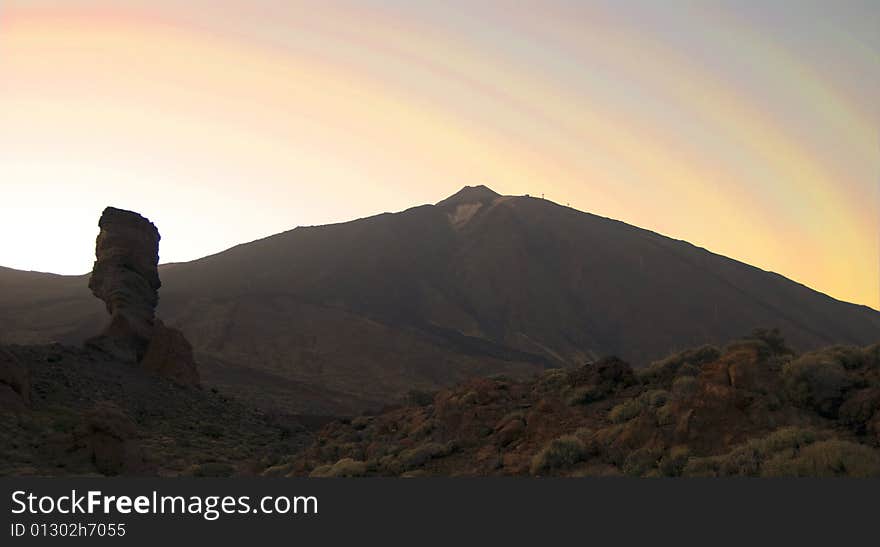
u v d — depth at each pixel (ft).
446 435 70.44
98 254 191.11
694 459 46.75
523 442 62.64
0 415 110.32
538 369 483.51
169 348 185.98
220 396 189.78
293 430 175.32
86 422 90.99
